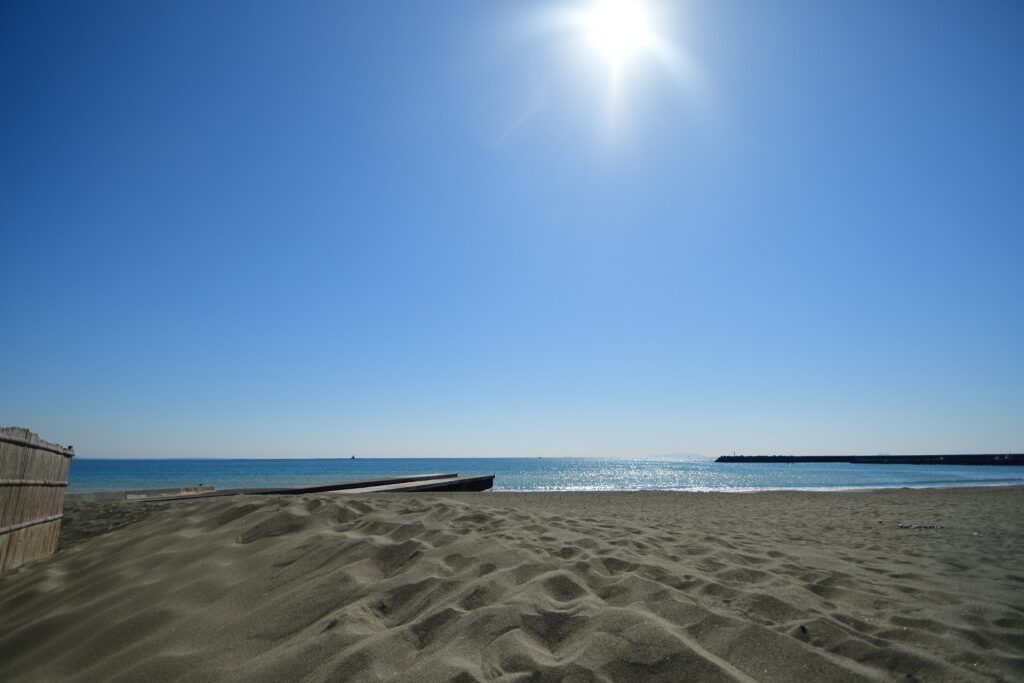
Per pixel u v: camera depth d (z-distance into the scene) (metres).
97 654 2.60
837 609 2.88
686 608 2.52
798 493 18.95
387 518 4.44
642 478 47.34
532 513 5.64
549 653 2.11
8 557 4.24
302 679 2.07
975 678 2.03
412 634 2.33
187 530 4.52
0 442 4.10
